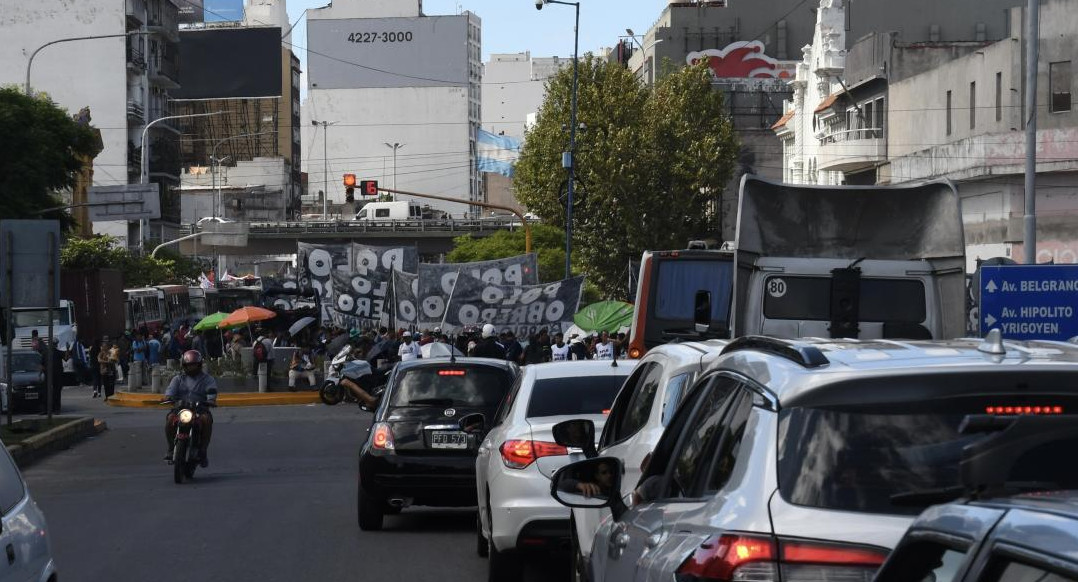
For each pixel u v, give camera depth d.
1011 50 61.38
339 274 63.44
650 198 97.50
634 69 159.62
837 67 92.38
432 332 55.56
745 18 140.62
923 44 78.25
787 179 104.75
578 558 10.52
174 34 132.00
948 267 24.77
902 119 75.50
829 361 5.41
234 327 78.69
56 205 71.25
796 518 4.79
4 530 9.29
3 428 36.47
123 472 30.47
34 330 65.31
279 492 24.91
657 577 5.52
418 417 18.98
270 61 140.38
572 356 48.97
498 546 14.31
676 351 10.74
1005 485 3.51
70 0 117.81
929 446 4.90
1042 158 59.19
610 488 7.82
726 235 117.50
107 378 59.88
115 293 82.81
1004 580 3.05
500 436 14.81
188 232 146.62
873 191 25.27
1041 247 59.06
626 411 11.76
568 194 78.44
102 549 18.00
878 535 4.65
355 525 20.17
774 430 5.10
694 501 5.72
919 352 5.56
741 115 128.25
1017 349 5.67
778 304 25.03
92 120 118.00
